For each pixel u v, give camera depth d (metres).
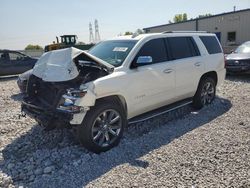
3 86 11.91
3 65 15.09
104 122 4.44
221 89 8.97
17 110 7.14
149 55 5.28
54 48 23.84
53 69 4.55
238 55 11.58
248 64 10.95
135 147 4.52
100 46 5.80
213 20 26.48
